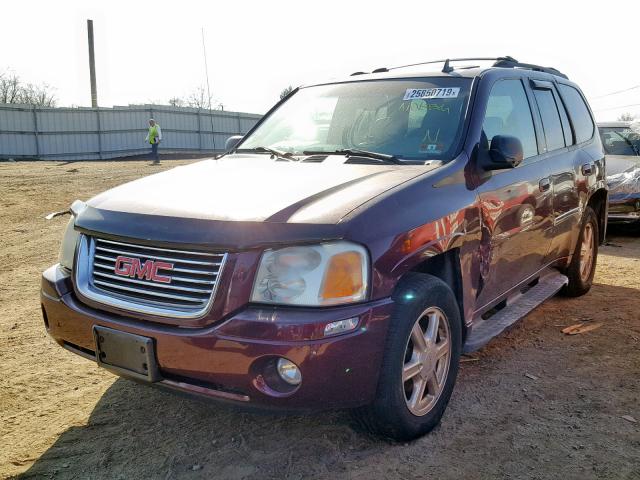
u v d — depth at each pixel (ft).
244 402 8.82
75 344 10.21
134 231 9.39
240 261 8.66
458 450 10.02
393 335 9.29
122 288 9.46
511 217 12.80
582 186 16.98
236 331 8.53
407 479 9.23
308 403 8.73
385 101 13.50
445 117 12.51
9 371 13.38
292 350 8.40
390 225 9.38
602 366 13.44
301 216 9.04
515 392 12.16
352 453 9.94
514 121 14.02
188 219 9.19
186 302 8.91
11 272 23.02
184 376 9.05
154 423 11.03
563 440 10.35
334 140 13.34
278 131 14.57
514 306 14.30
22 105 97.25
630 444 10.22
